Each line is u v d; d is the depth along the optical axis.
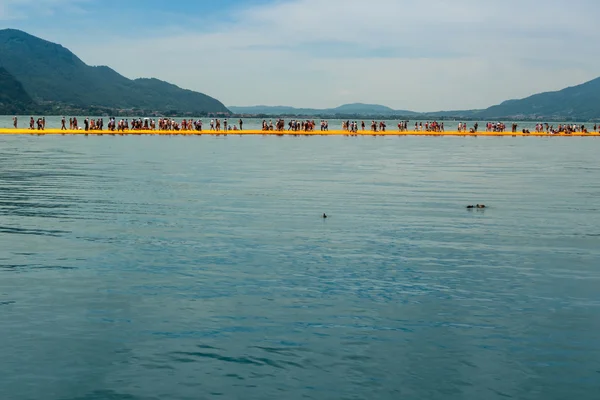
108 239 21.95
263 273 17.52
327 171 51.22
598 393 10.48
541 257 19.89
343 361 11.64
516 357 11.88
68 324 13.34
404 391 10.50
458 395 10.39
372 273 17.67
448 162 63.94
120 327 13.21
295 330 13.14
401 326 13.45
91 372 11.08
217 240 21.94
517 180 45.50
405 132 155.62
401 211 29.22
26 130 124.00
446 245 21.53
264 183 40.91
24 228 23.94
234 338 12.67
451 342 12.58
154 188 37.22
